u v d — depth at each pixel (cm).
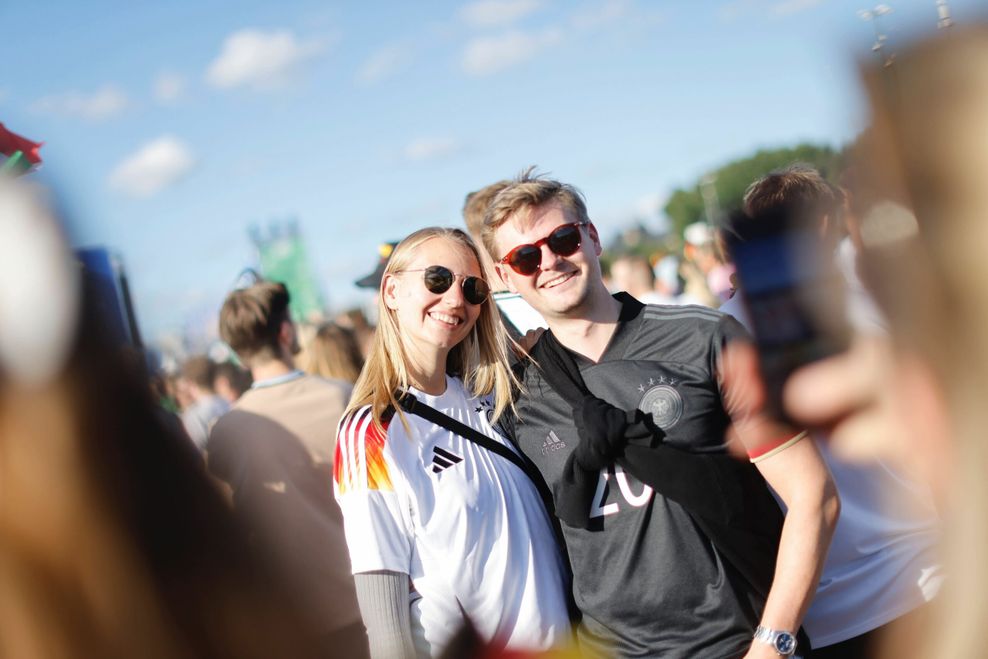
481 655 226
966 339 53
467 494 244
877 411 64
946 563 61
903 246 55
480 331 274
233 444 323
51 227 63
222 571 68
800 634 238
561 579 255
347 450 246
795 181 228
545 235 245
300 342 543
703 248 556
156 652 64
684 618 233
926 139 52
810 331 105
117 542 64
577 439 247
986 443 54
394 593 235
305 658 72
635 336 247
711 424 235
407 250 263
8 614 63
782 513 244
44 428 62
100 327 64
